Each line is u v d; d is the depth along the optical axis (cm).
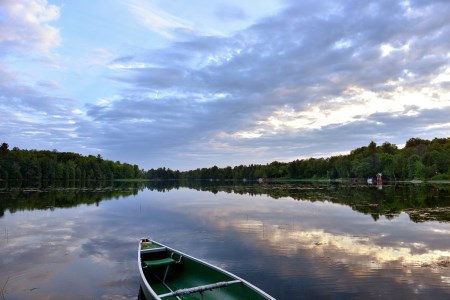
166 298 742
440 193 3912
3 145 9350
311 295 854
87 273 1069
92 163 11644
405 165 8050
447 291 873
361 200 3253
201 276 910
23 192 4641
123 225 1939
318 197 3744
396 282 938
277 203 3134
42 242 1507
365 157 8956
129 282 984
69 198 3759
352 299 829
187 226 1877
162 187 7488
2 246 1433
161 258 1052
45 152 10994
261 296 690
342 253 1247
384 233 1619
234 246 1370
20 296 884
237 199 3681
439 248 1312
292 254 1236
